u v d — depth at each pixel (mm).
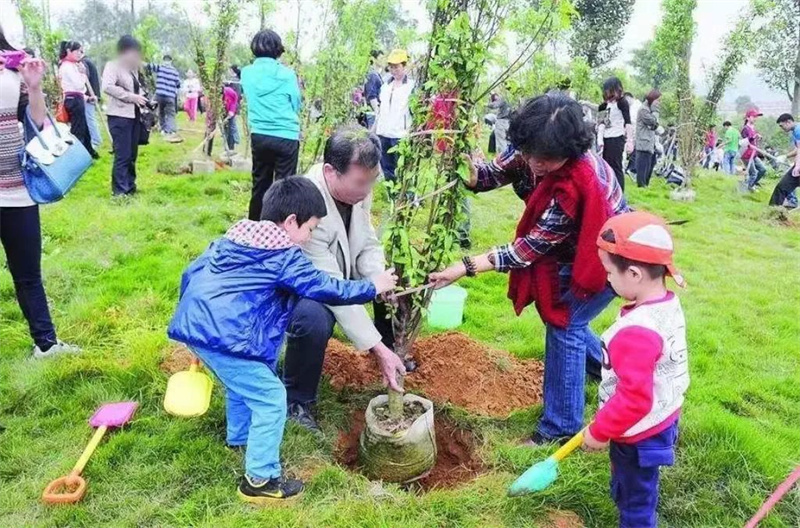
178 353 3879
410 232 3047
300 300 3072
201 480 2898
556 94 2717
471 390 3650
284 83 6211
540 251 2898
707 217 9352
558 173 2809
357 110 8406
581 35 23219
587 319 3084
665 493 2920
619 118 9352
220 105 9789
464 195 3014
